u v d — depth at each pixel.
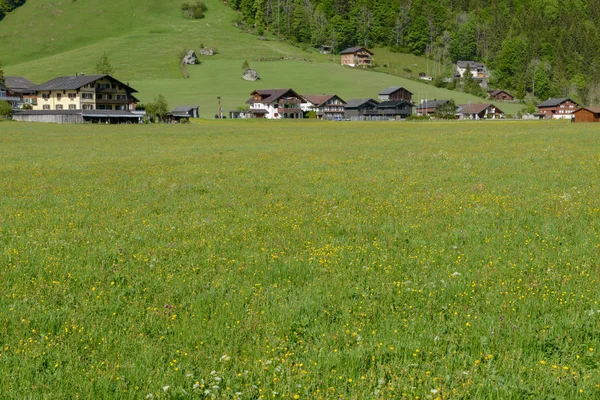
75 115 139.50
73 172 38.28
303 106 199.38
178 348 9.75
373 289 12.34
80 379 8.56
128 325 10.78
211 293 12.29
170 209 23.45
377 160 41.38
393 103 196.38
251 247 16.34
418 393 8.05
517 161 37.34
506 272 13.22
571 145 48.62
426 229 18.25
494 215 20.09
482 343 9.46
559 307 10.92
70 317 11.08
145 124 128.50
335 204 23.84
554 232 17.06
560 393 7.91
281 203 24.06
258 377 8.67
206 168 39.34
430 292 12.01
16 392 8.20
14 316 11.08
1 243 17.16
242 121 147.38
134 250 16.34
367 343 9.71
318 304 11.49
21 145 66.31
